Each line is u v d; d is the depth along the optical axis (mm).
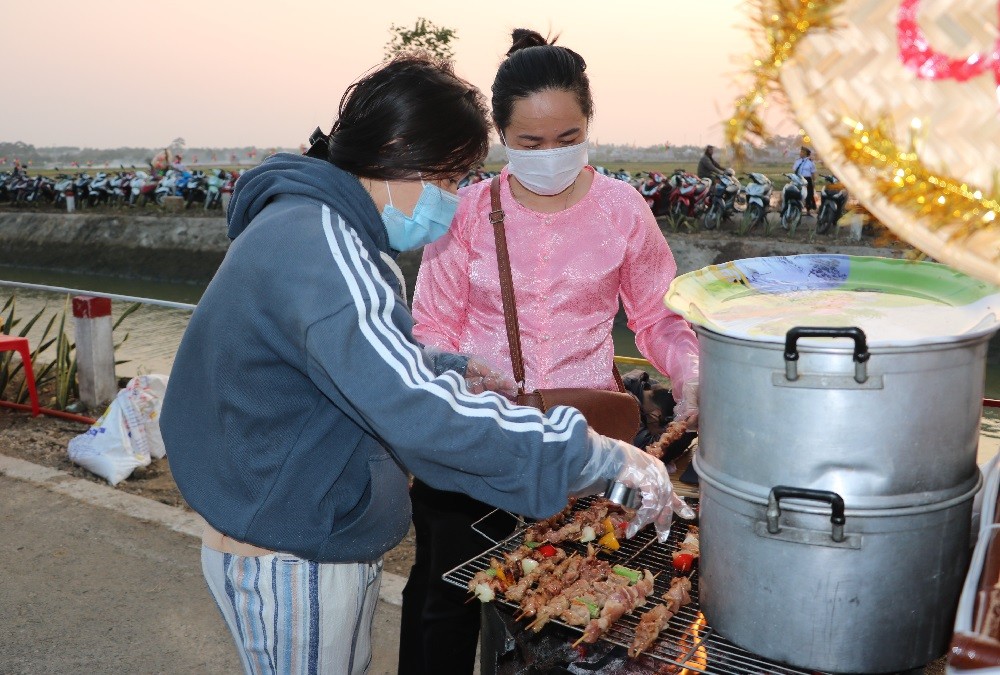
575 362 2184
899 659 1165
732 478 1202
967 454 1152
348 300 1282
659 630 1469
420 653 2225
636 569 1750
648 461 1430
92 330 5758
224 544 1511
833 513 1101
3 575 3447
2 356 6066
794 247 13391
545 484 1350
